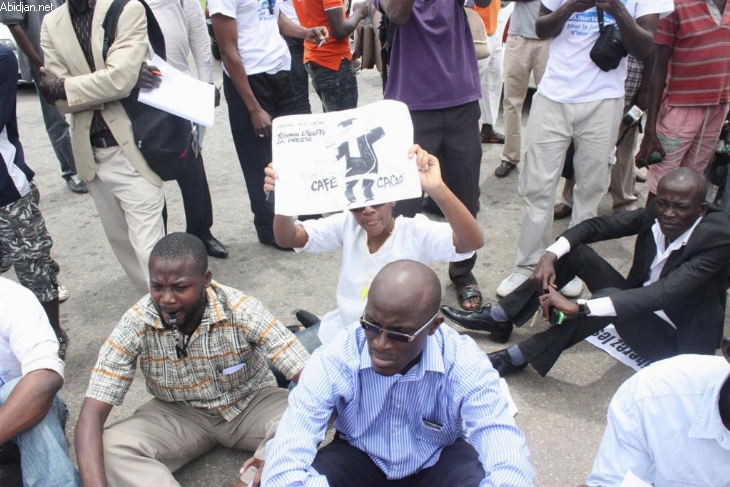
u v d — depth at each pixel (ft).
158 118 10.43
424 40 11.23
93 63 10.10
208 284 7.77
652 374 5.33
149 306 7.70
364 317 6.10
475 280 12.42
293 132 7.73
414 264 6.11
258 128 12.97
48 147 21.33
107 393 7.63
